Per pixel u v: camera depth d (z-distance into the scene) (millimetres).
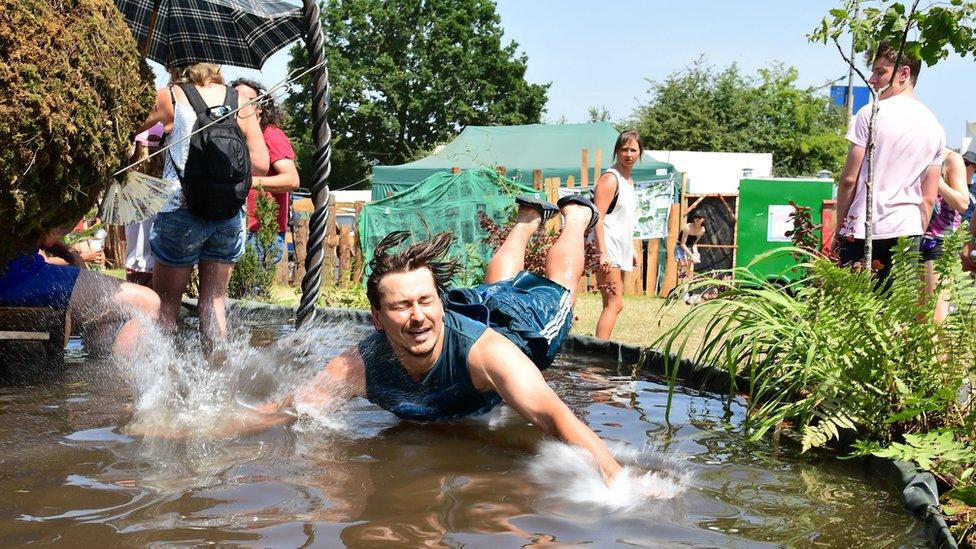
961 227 3639
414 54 53031
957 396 3299
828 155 41781
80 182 3902
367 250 11562
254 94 5988
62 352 4570
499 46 54281
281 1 5301
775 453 3391
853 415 3467
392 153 52969
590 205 5117
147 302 4793
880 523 2555
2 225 3723
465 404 3725
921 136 4988
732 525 2508
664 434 3658
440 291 3637
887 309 3496
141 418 3602
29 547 2180
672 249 13570
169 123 5062
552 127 18984
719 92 43938
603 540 2340
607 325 6629
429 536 2326
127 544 2209
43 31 3621
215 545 2217
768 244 14695
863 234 5020
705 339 4586
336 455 3176
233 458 3074
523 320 4059
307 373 4402
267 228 9273
